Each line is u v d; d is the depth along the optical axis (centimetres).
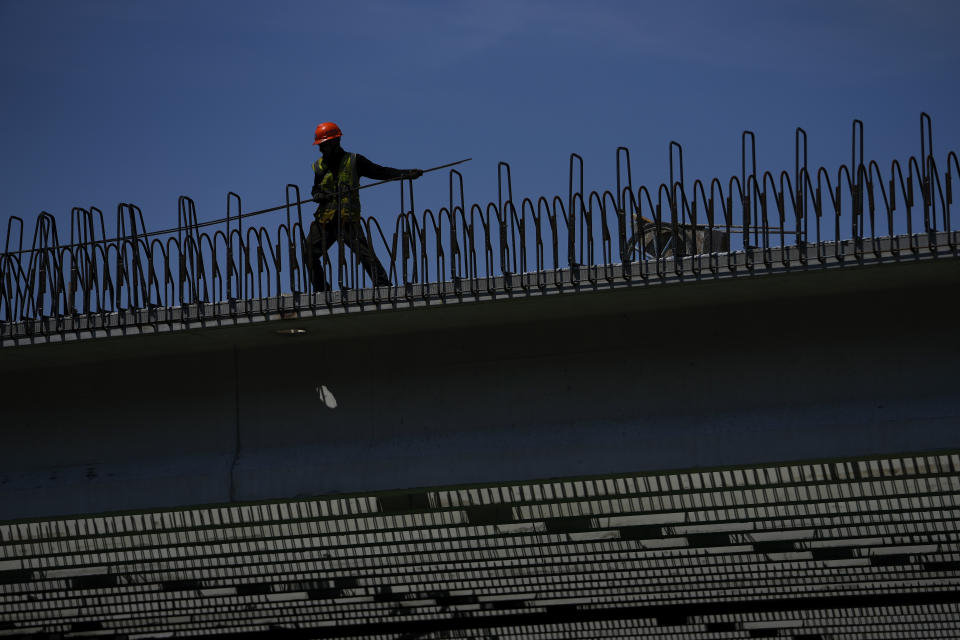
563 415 2256
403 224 2181
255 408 2402
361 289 2181
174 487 2372
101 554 3344
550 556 3394
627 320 2256
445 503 2603
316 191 2406
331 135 2417
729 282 2064
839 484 2719
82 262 2312
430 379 2327
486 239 2136
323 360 2384
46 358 2414
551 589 3838
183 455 2412
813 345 2173
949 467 2319
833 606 3994
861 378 2144
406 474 2275
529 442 2238
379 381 2352
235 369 2420
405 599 3922
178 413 2431
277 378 2402
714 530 3134
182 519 2659
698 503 2830
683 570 3559
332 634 4322
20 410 2502
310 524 3047
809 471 2405
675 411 2209
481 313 2208
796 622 4031
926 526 3059
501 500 2552
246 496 2338
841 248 2002
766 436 2138
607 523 3116
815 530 3128
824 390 2153
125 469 2419
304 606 3959
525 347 2295
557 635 4203
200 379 2434
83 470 2438
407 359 2345
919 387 2117
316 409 2370
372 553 3356
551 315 2256
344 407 2358
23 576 3472
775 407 2169
